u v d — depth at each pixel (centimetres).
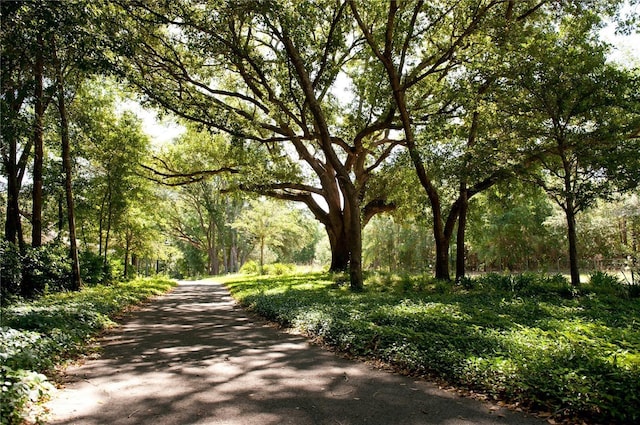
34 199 1762
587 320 936
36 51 1205
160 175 2928
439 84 2002
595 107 1456
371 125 2211
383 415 471
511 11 1742
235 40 1778
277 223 4606
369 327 824
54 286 1869
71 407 498
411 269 4772
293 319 1069
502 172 1659
